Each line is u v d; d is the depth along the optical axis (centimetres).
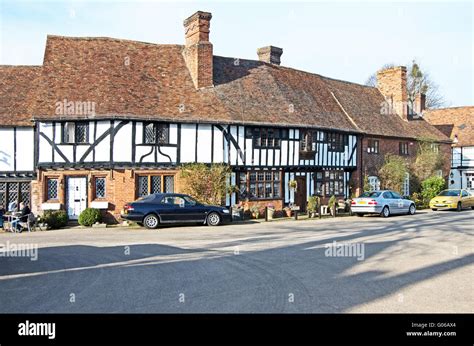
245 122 1945
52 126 1772
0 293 666
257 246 1119
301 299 627
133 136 1772
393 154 2819
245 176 2003
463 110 4006
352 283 721
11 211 1644
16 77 2073
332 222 1803
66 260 935
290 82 2459
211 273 797
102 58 2008
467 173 3775
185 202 1641
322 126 2252
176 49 2203
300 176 2225
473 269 832
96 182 1781
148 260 927
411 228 1515
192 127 1869
